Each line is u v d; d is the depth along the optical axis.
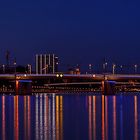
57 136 140.00
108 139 135.75
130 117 189.75
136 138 137.00
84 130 151.62
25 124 166.38
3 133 144.88
